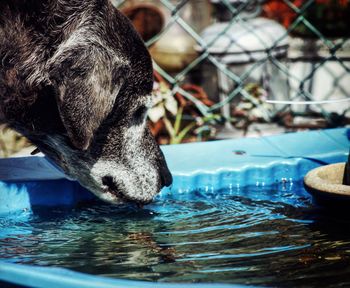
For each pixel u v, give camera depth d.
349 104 7.27
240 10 6.80
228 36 6.84
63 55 3.62
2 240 3.83
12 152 6.41
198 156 5.05
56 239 3.84
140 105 4.12
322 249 3.54
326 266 3.28
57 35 3.76
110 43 3.83
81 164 4.22
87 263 3.42
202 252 3.54
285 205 4.40
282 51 7.05
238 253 3.50
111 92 3.70
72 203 4.57
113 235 3.89
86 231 3.98
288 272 3.21
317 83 7.45
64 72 3.56
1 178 4.50
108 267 3.35
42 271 2.72
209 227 3.99
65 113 3.55
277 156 5.03
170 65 8.13
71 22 3.77
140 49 4.00
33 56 3.79
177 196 4.69
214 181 4.79
